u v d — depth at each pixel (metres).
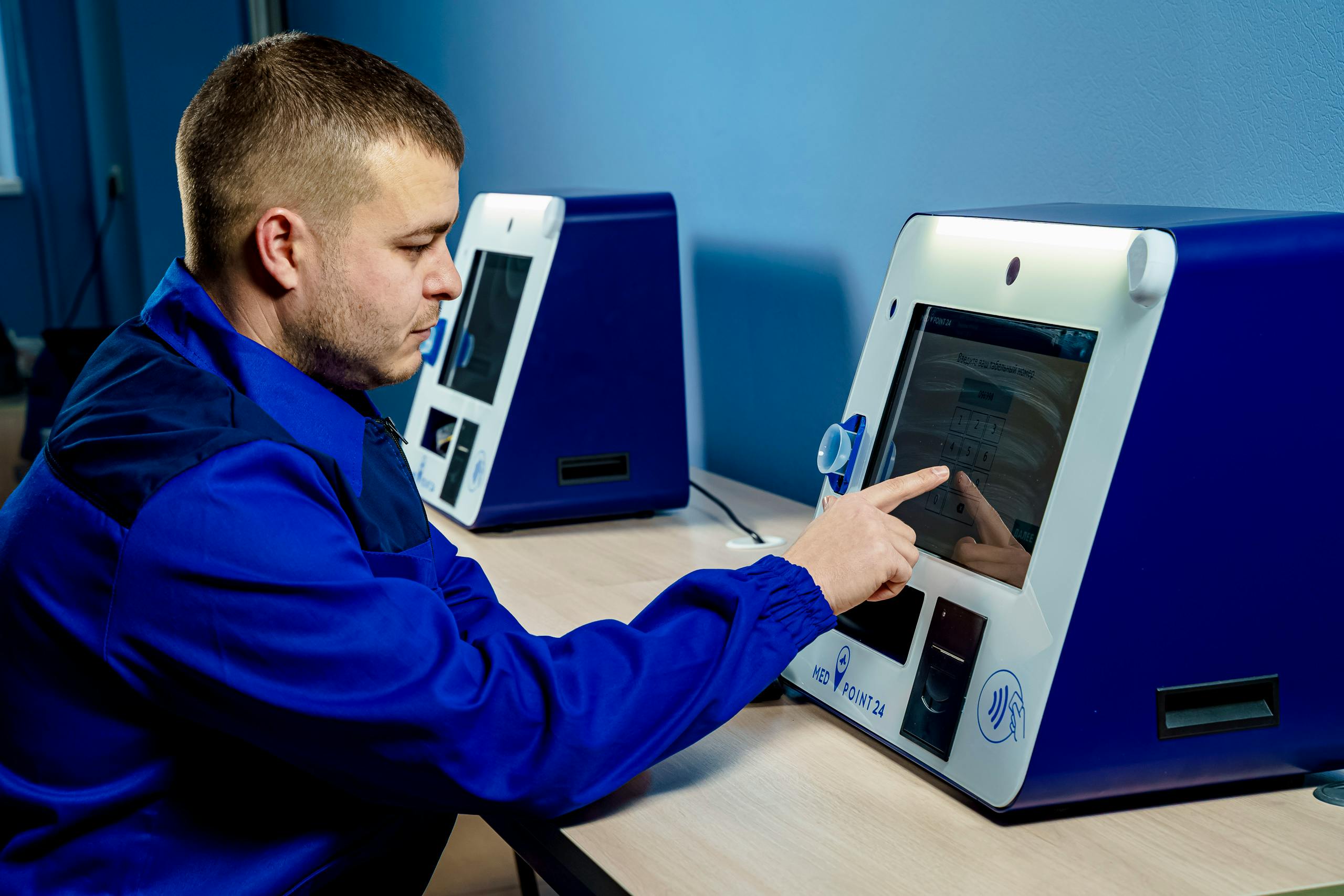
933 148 1.56
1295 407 0.88
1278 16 1.12
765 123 1.88
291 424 0.98
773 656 0.94
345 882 1.02
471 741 0.85
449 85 3.03
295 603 0.82
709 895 0.79
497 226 1.82
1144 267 0.85
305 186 0.92
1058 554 0.88
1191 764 0.90
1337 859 0.83
